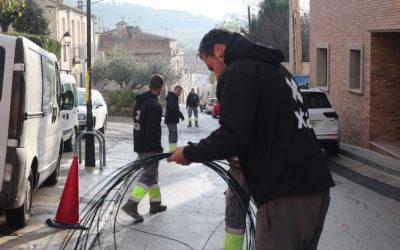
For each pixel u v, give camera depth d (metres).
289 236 3.53
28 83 7.80
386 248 7.64
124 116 40.53
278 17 39.78
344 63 20.48
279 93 3.54
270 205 3.53
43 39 28.48
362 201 10.85
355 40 19.30
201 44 4.20
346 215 9.62
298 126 3.57
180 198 10.73
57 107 10.79
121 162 15.12
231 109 3.47
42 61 9.13
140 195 8.60
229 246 6.16
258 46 3.63
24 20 32.12
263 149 3.53
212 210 9.66
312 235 3.61
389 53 17.92
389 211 9.99
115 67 50.34
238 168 5.52
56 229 8.12
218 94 3.68
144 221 8.79
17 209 7.96
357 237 8.18
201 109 62.12
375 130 18.08
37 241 7.50
